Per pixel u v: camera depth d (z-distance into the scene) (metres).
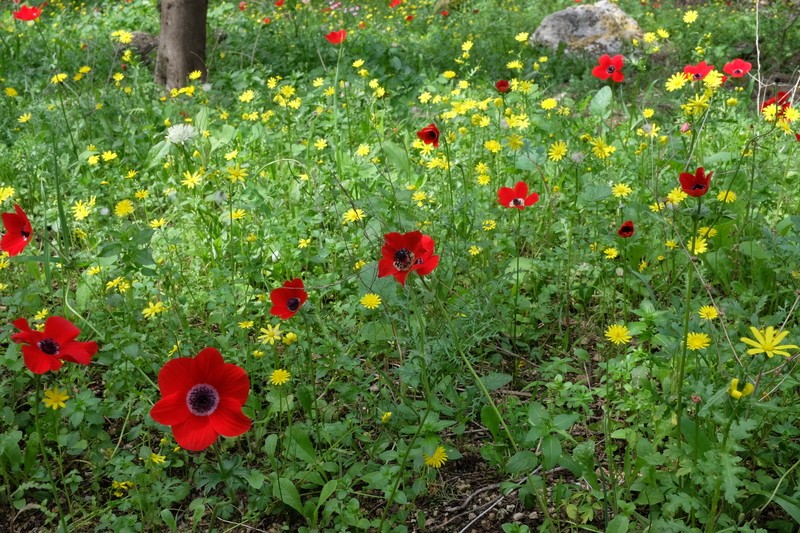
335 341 3.00
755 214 3.90
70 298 3.71
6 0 12.05
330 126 5.29
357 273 2.83
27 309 3.52
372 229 3.61
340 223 3.64
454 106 4.86
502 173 4.48
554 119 4.89
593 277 3.63
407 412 2.63
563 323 3.59
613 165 4.46
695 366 2.66
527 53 9.31
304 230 3.83
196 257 3.92
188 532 2.57
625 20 10.16
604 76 5.04
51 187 4.60
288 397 2.82
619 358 3.08
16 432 2.69
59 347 2.17
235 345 3.26
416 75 7.83
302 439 2.62
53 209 4.14
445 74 5.70
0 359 2.98
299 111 5.61
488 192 4.30
